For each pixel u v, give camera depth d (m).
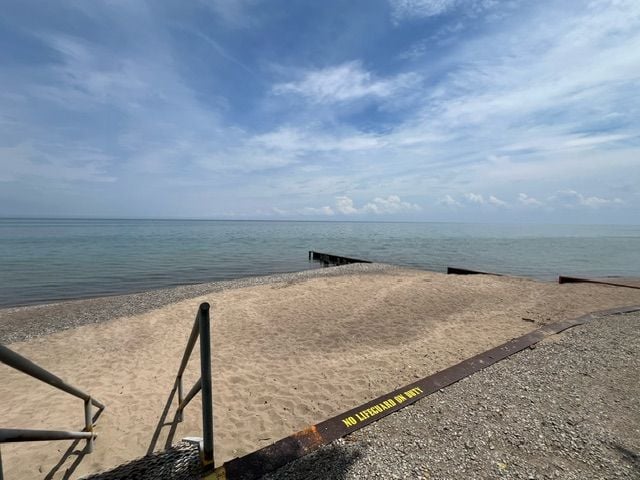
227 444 3.38
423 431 2.87
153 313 9.27
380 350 5.98
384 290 11.88
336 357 5.73
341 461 2.47
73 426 3.83
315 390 4.53
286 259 29.39
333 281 14.20
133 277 18.22
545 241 53.06
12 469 3.07
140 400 4.46
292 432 3.60
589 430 2.88
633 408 3.26
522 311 8.34
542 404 3.33
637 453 2.59
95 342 7.15
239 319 8.45
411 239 58.00
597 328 5.94
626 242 51.72
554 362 4.41
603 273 19.97
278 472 2.34
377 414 3.11
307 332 7.27
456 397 3.48
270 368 5.36
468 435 2.81
